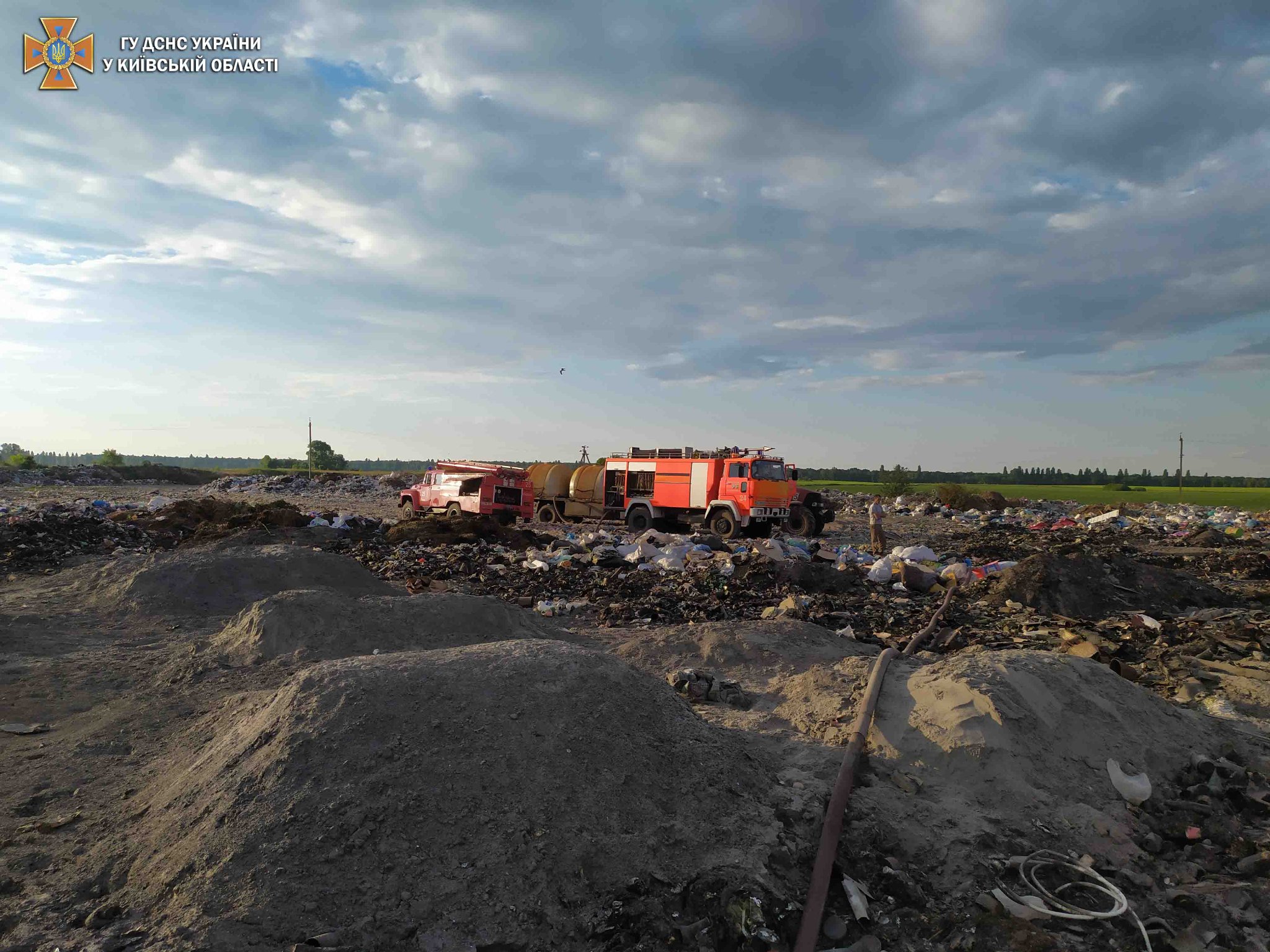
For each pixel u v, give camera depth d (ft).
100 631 31.68
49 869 12.07
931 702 17.69
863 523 108.37
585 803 12.68
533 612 38.27
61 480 192.03
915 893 12.17
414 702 14.16
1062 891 12.38
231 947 9.53
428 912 10.49
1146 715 18.45
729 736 16.33
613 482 92.94
